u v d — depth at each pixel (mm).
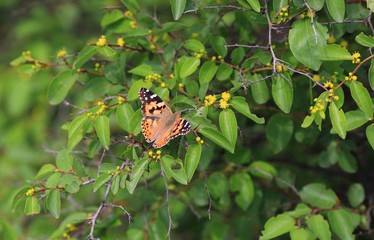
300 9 6531
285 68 6754
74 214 8297
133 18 8062
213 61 7059
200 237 10391
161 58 7844
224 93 6281
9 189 11172
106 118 6660
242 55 7090
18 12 13367
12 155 12336
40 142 12492
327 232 7145
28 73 7875
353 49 7785
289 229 7191
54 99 7645
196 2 6789
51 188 6645
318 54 6406
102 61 7781
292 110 7852
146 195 8398
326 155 8445
